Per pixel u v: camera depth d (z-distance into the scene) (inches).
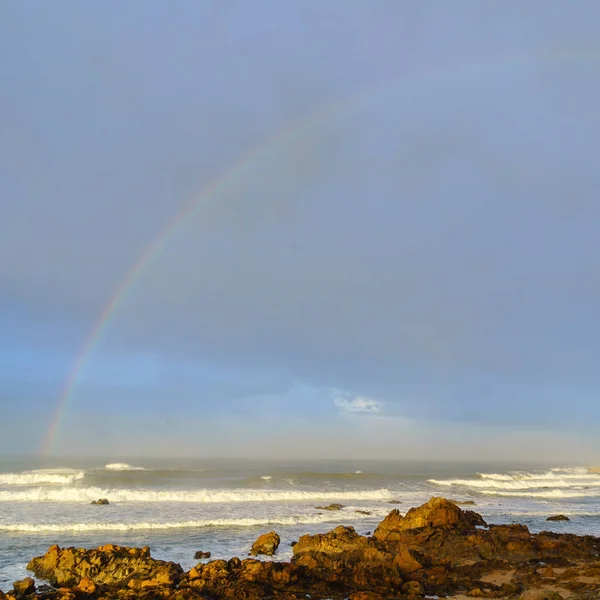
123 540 1059.9
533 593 655.8
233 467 3767.2
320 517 1381.6
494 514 1571.1
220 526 1229.7
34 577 798.5
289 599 684.7
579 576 819.4
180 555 953.5
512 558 947.3
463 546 1003.9
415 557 904.9
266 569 789.9
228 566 805.2
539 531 1295.5
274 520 1312.7
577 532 1299.2
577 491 2482.8
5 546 989.2
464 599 715.4
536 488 2573.8
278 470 3464.6
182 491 1740.9
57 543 1018.7
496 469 4662.9
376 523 1334.9
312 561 868.6
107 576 775.1
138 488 1895.9
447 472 3890.3
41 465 3368.6
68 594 663.1
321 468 3998.5
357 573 806.5
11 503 1487.5
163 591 693.9
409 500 1828.2
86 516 1300.4
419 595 730.2
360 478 2459.4
